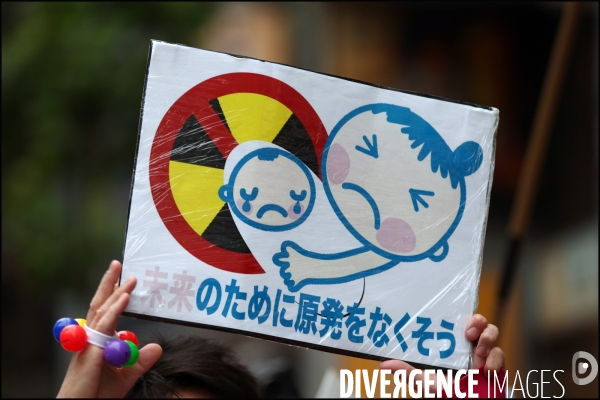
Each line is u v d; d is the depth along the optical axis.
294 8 12.55
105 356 2.60
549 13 12.34
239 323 2.86
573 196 11.87
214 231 2.90
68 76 9.41
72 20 9.59
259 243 2.92
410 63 12.41
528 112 12.52
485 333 2.98
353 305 2.95
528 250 11.99
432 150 3.10
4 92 9.52
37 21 9.68
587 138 11.78
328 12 12.37
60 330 2.65
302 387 11.23
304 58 12.48
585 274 11.39
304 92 3.03
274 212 2.95
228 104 2.97
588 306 11.26
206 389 3.21
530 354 11.73
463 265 3.06
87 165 9.88
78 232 9.88
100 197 10.32
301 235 2.96
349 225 3.00
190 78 2.96
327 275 2.95
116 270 2.81
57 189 10.04
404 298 3.00
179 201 2.89
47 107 9.47
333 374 4.70
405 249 3.03
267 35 12.57
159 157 2.91
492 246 12.03
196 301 2.85
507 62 12.52
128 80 9.52
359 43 12.36
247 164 2.96
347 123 3.05
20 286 13.08
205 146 2.94
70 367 2.67
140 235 2.86
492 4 12.27
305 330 2.90
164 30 9.95
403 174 3.07
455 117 3.13
